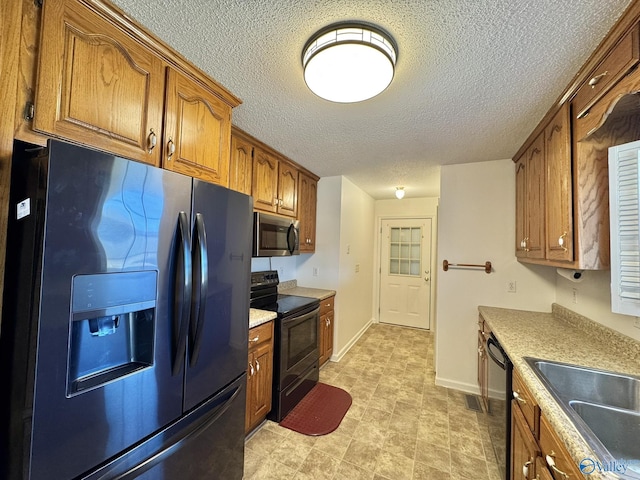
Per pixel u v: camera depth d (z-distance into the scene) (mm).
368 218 4738
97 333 939
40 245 738
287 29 1100
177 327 1083
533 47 1151
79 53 940
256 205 2346
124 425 932
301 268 3652
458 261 2787
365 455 1851
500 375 1687
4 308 785
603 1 926
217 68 1350
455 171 2832
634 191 975
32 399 728
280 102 1665
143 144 1143
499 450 1697
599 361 1346
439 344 2818
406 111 1736
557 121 1575
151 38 1131
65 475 789
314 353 2740
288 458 1813
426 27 1064
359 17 1036
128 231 926
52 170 751
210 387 1282
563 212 1478
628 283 987
